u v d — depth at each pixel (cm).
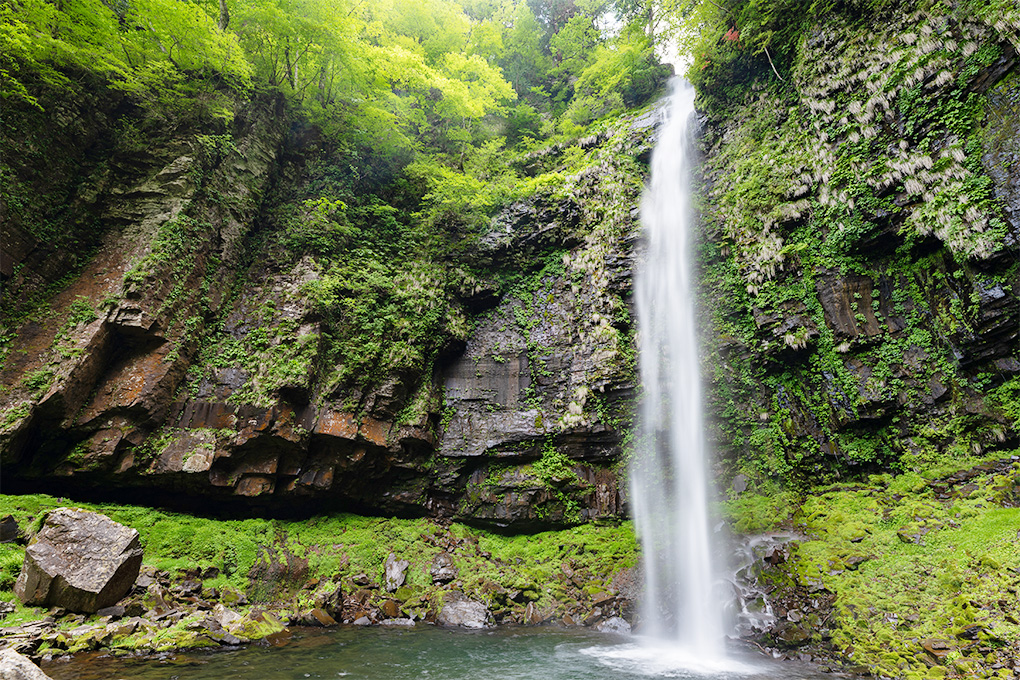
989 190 1195
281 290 1599
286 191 1853
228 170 1662
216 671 746
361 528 1473
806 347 1466
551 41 3262
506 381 1753
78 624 856
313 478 1446
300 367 1446
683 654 955
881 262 1425
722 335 1628
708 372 1599
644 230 1838
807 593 1050
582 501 1541
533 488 1539
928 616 881
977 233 1195
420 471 1595
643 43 2645
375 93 2020
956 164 1256
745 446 1522
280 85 1916
